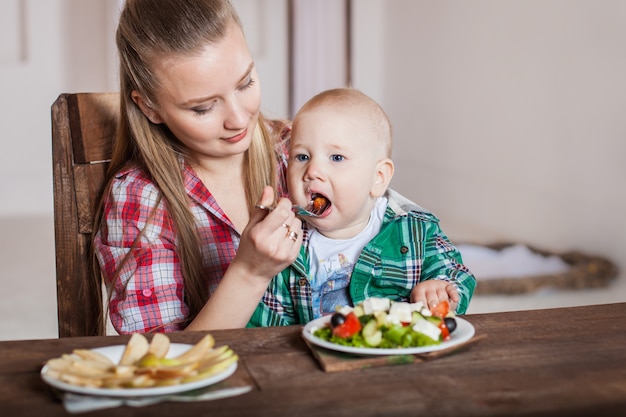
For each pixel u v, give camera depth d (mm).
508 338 1024
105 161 1500
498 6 4438
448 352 960
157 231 1410
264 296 1402
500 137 4457
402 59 5645
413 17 5453
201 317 1206
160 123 1429
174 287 1388
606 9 3576
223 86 1287
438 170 5184
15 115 5859
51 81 5906
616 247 3535
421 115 5402
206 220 1489
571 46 3820
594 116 3678
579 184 3779
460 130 4895
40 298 3377
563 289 3283
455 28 4910
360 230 1409
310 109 1344
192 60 1265
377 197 1418
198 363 876
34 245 4508
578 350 979
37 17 5840
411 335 947
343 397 826
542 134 4059
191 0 1285
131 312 1346
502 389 849
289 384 863
